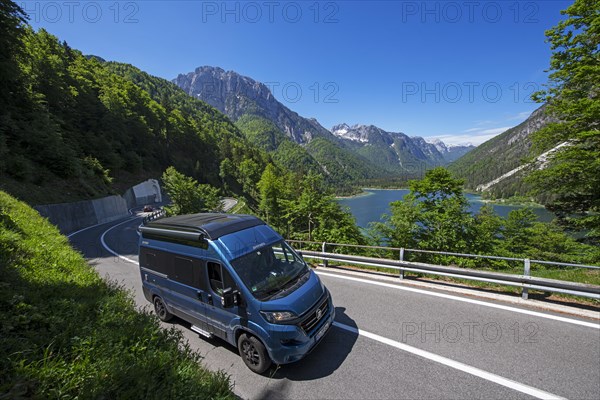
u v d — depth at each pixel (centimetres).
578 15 1093
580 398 368
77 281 623
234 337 492
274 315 441
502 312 607
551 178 1241
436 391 396
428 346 505
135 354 357
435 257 1587
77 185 3316
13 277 510
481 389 394
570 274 866
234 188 10444
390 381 423
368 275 936
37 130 2933
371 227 1914
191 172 8856
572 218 1334
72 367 296
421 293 747
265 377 455
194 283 553
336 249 1909
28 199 2311
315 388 420
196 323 573
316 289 518
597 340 487
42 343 338
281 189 4175
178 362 366
